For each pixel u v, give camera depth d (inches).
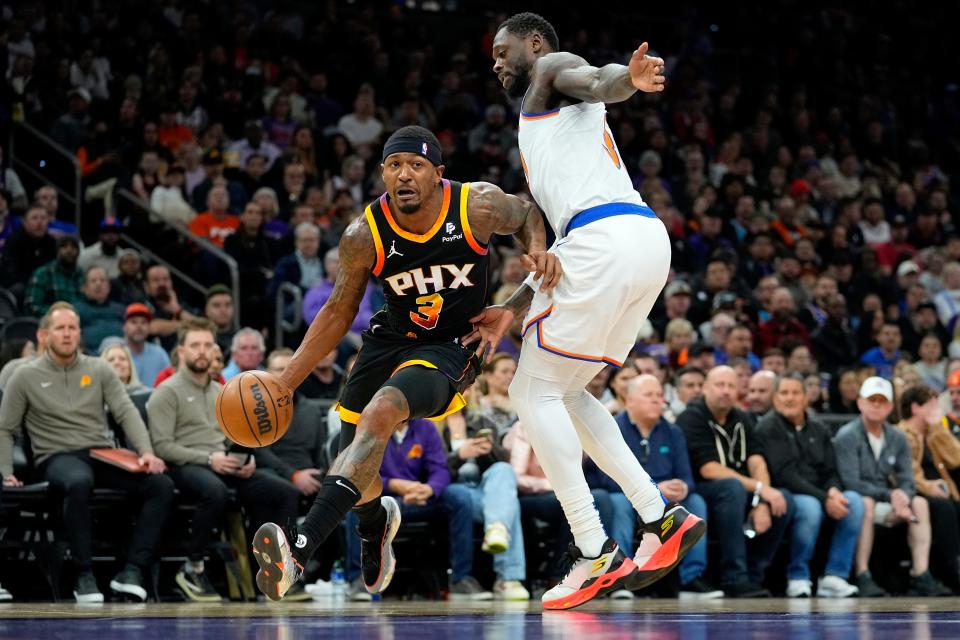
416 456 339.0
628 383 366.0
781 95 827.4
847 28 875.4
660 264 196.4
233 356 360.2
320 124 655.1
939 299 616.7
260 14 729.6
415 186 183.0
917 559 381.7
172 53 633.6
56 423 319.9
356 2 764.0
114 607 247.8
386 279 190.7
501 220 191.5
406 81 696.4
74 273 434.6
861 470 383.6
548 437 197.8
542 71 199.6
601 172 197.6
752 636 138.9
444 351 191.9
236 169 575.5
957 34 913.5
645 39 826.2
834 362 538.0
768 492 358.3
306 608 238.2
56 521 316.5
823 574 381.1
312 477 341.7
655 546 216.4
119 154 567.8
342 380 386.6
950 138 863.1
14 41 587.8
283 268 493.7
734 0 861.2
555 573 346.9
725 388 364.8
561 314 193.8
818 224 658.8
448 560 346.0
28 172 555.2
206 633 148.4
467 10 815.1
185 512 342.3
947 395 443.5
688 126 740.0
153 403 332.2
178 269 520.7
